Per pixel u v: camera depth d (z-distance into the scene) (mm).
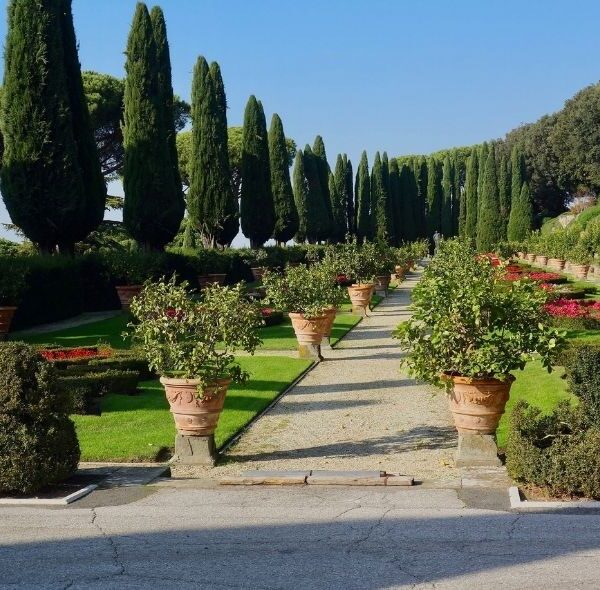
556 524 5527
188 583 4512
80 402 10359
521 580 4434
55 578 4629
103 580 4582
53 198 22609
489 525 5531
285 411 11070
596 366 8289
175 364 8312
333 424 10164
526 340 7699
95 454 8461
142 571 4727
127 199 27188
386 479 6969
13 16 22172
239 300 8750
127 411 10609
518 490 6484
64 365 12750
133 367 12992
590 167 60906
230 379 8344
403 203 69625
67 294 22734
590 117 60188
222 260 32375
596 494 6184
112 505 6398
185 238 43469
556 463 6230
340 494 6633
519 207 60875
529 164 71500
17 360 6906
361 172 62438
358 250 29281
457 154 88812
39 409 6805
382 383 13188
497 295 7852
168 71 29062
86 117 25188
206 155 34500
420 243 65625
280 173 45000
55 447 6867
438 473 7516
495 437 7848
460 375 7938
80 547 5234
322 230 52875
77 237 24453
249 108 39000
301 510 6094
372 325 22672
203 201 34656
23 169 22297
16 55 22078
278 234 45094
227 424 9969
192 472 7879
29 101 22141
